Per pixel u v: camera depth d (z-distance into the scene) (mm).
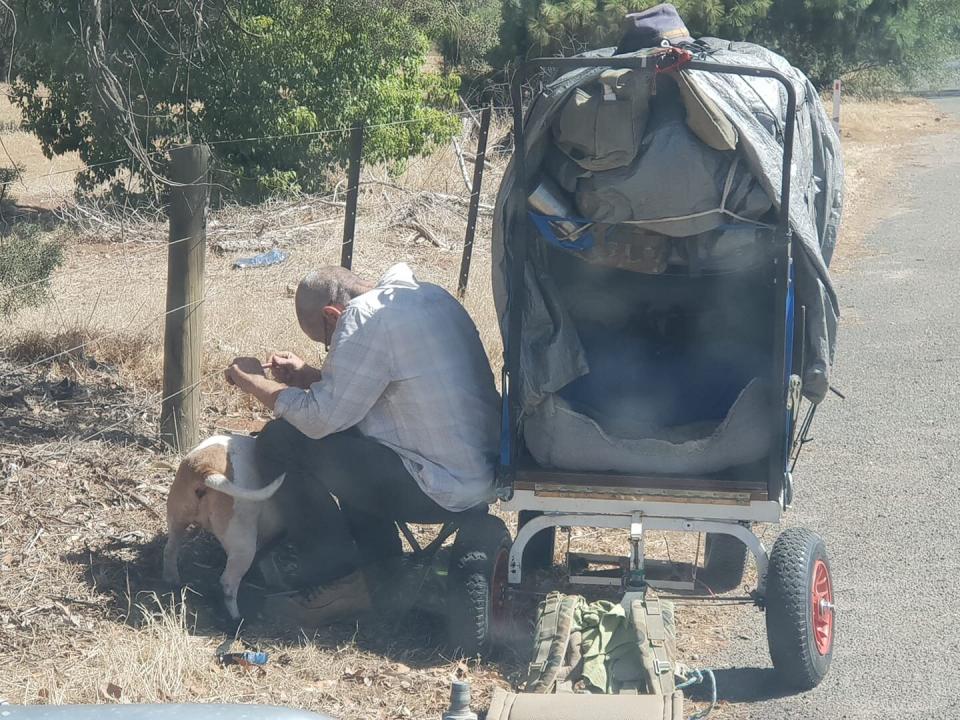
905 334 11258
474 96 24469
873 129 29078
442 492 5051
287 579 5484
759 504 4738
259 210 15391
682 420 5465
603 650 4406
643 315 5676
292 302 10719
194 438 7039
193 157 6730
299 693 4535
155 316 9438
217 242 13586
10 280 7766
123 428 7234
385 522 5508
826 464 7770
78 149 16625
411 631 5156
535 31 23734
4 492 6180
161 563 5629
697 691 4738
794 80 5484
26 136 25797
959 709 4547
